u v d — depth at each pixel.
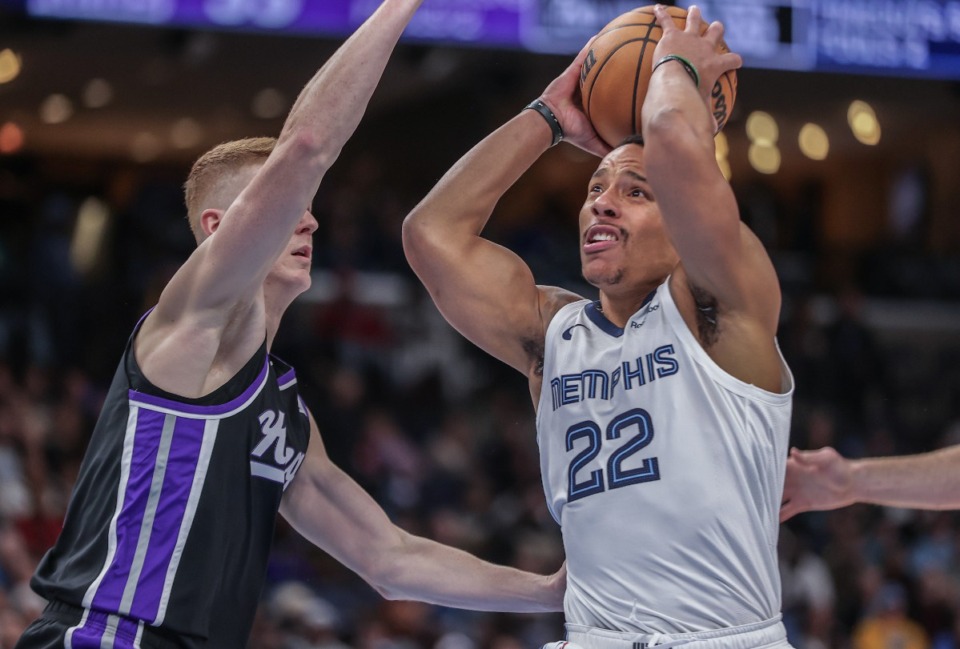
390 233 21.69
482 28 14.48
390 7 4.67
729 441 4.71
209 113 26.14
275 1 14.28
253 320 4.82
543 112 5.66
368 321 18.80
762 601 4.76
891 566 16.03
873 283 22.89
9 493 12.88
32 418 14.58
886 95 22.03
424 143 25.33
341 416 16.48
